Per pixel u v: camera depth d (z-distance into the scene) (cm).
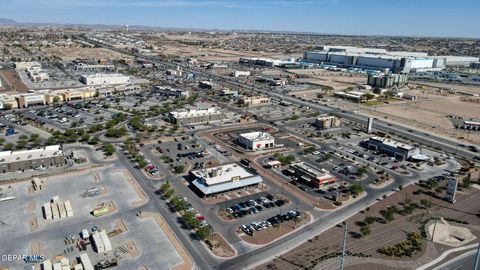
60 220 10644
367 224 10906
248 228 10450
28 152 14812
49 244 9481
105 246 9231
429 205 12088
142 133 19112
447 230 10688
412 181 14238
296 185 13588
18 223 10431
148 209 11456
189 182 13550
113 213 11138
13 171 13950
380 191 13300
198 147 17375
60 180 13325
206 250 9475
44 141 17362
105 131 19312
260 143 17388
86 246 9425
